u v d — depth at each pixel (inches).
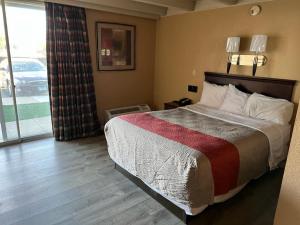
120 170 111.1
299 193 33.4
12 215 80.4
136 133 95.7
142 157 91.0
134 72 187.0
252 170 91.3
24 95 144.5
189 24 162.4
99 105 172.6
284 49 117.3
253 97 122.9
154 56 197.3
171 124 104.5
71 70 145.3
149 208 86.1
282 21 116.0
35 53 141.3
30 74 142.9
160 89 197.9
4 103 135.1
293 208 34.7
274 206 88.4
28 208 84.1
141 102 199.0
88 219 79.5
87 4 142.7
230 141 85.7
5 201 87.5
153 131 94.5
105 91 173.3
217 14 144.0
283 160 113.6
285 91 117.9
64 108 145.9
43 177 105.1
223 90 139.6
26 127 151.4
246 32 131.9
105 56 166.1
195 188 72.7
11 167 113.0
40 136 151.6
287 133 108.6
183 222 79.3
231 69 142.2
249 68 133.2
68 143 146.5
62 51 139.4
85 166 116.8
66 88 144.7
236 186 86.4
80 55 147.9
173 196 79.1
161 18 183.9
